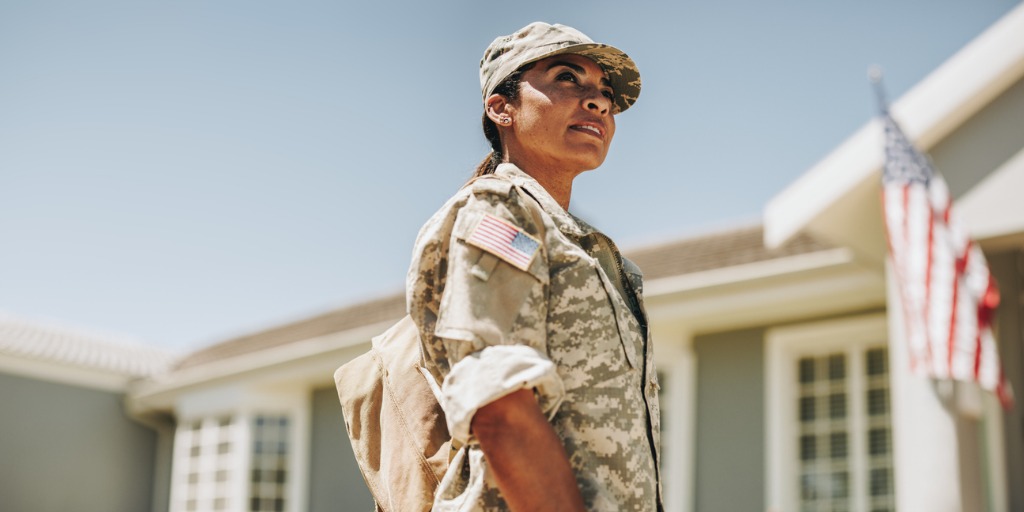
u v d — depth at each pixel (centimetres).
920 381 731
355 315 1470
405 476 206
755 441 972
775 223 841
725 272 954
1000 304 786
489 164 223
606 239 196
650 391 191
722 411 994
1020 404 783
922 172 699
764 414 973
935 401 721
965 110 735
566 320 181
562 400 177
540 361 169
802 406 970
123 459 1523
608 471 176
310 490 1302
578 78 210
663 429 1015
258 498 1321
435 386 205
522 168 209
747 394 985
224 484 1340
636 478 177
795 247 999
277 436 1334
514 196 185
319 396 1333
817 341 966
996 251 762
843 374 955
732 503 971
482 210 183
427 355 186
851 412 942
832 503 936
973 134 736
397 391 215
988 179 725
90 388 1511
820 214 796
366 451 217
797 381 977
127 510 1516
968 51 734
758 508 958
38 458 1445
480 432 166
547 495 163
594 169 210
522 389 167
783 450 961
